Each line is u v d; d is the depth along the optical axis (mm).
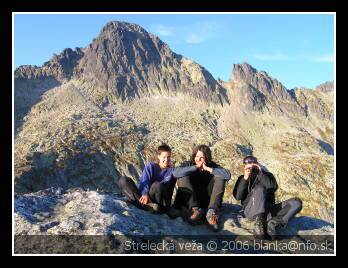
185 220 3627
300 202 3564
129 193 3721
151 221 3510
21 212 3324
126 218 3412
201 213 3555
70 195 3979
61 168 74625
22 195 3721
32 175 69625
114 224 3244
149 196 3650
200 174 3807
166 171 3768
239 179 3906
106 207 3564
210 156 3768
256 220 3527
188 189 3621
